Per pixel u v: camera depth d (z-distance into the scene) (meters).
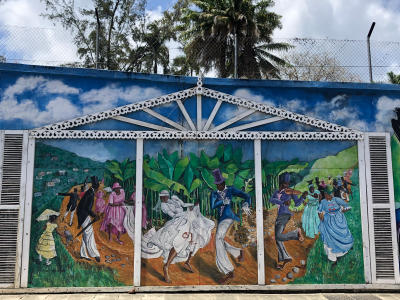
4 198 5.33
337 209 5.66
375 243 5.62
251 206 5.57
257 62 13.98
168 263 5.41
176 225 5.48
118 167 5.52
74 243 5.36
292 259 5.53
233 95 5.76
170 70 19.03
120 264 5.38
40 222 5.36
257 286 5.42
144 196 5.50
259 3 21.62
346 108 5.87
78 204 5.43
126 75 5.63
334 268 5.55
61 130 5.48
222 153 5.64
